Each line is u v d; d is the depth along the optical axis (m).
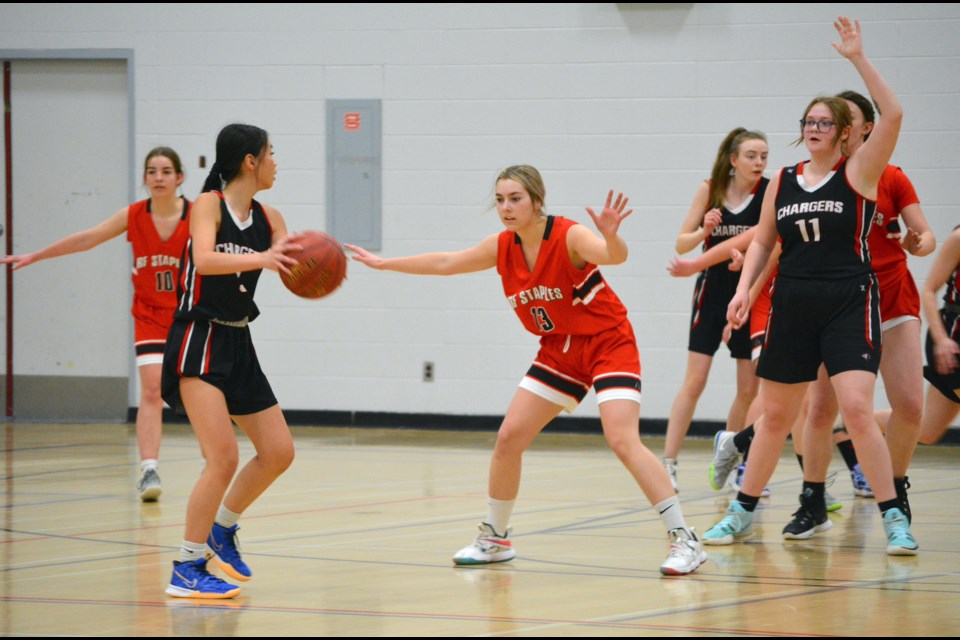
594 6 22.83
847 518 13.15
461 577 9.77
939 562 10.36
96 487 15.73
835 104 10.46
